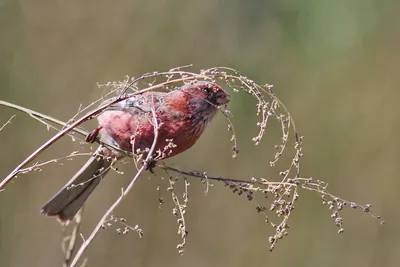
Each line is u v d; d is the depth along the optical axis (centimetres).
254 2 1462
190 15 1429
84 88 1358
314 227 1421
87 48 1371
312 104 1484
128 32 1386
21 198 1309
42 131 1321
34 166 586
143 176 1331
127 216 1330
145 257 1336
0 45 1345
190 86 743
